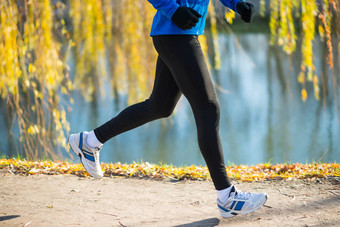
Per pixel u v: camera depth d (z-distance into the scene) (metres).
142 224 3.02
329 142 10.80
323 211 3.18
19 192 3.65
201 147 2.79
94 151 3.30
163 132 12.54
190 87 2.76
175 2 2.68
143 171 4.26
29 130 6.07
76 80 11.05
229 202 2.85
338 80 15.36
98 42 8.98
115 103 14.30
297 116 13.13
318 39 16.09
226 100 15.46
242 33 28.02
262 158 10.05
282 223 2.98
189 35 2.77
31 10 6.32
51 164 4.52
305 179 3.96
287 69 19.05
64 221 3.06
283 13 7.25
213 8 8.43
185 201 3.47
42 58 6.39
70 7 8.56
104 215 3.18
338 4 6.60
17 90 6.01
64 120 6.59
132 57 9.38
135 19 9.07
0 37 5.88
